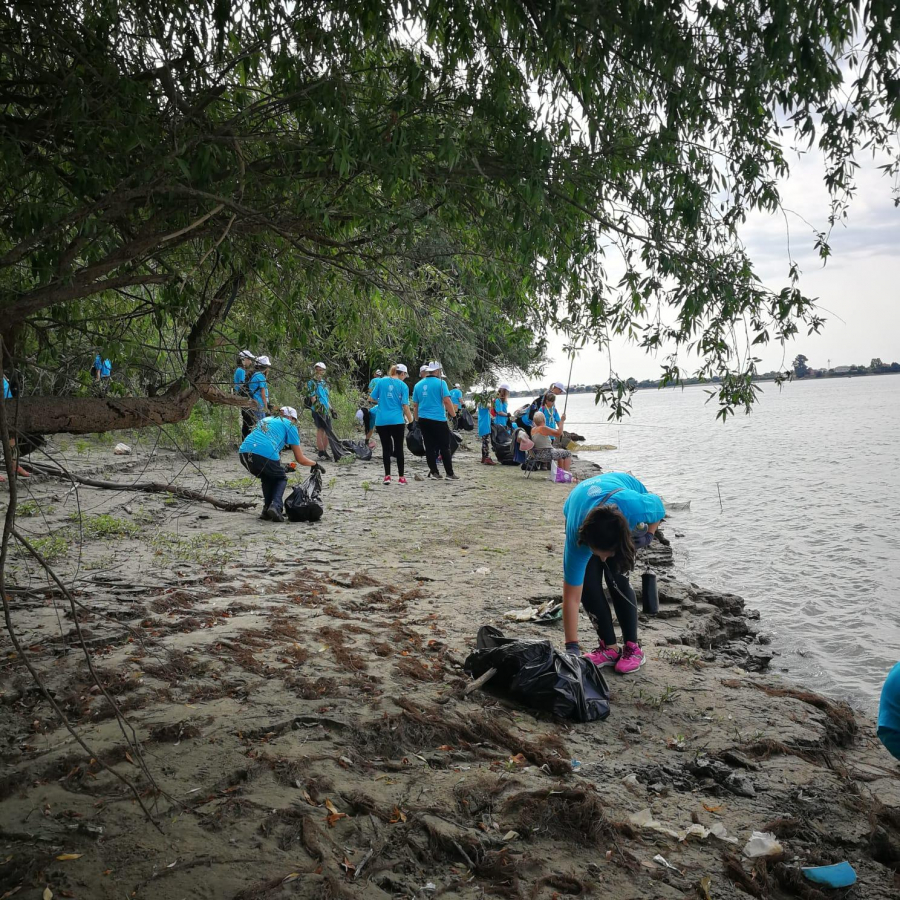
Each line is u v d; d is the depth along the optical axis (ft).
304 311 17.99
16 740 13.12
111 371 15.26
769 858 11.13
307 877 9.89
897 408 213.05
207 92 12.59
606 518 16.57
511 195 13.01
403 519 37.27
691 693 17.46
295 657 17.62
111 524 30.30
